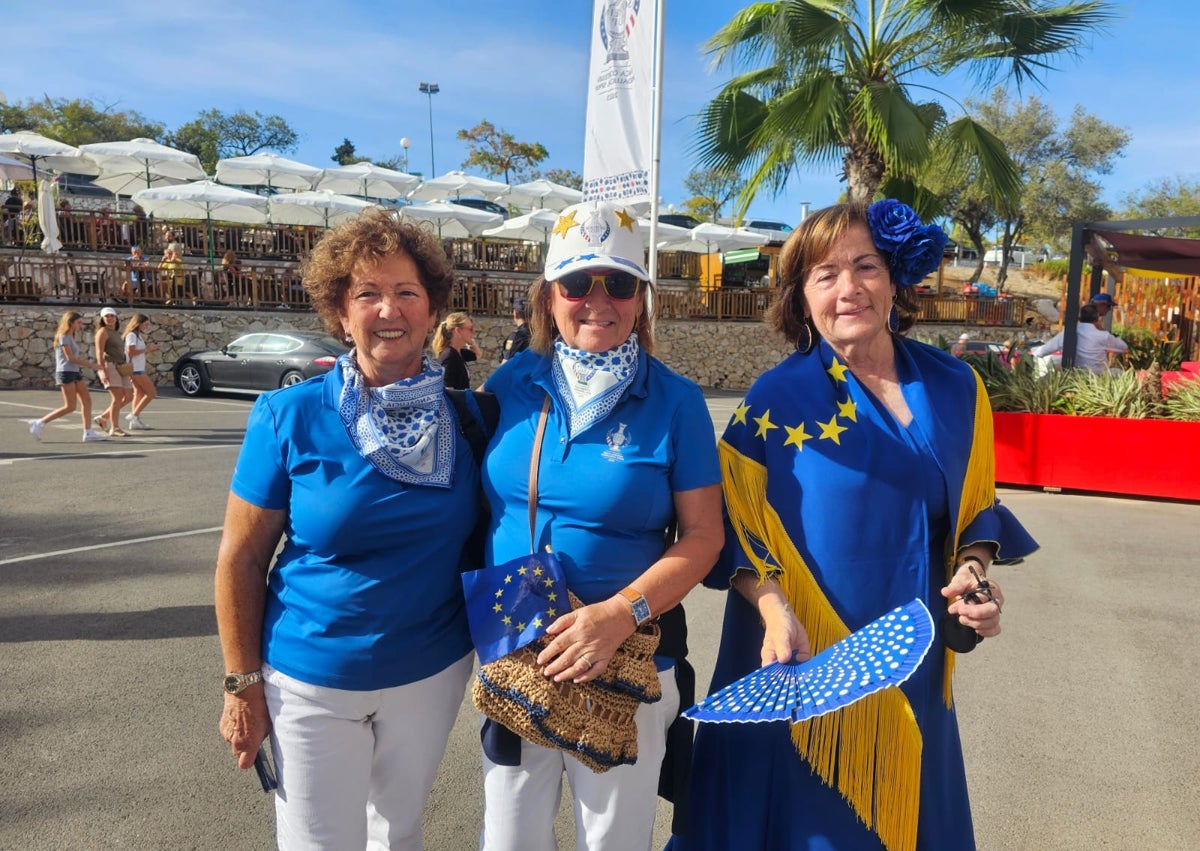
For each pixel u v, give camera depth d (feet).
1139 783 9.06
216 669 11.57
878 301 5.65
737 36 36.01
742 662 6.01
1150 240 31.86
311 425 5.43
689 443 5.43
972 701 11.02
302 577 5.49
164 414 39.32
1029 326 83.30
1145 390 24.43
